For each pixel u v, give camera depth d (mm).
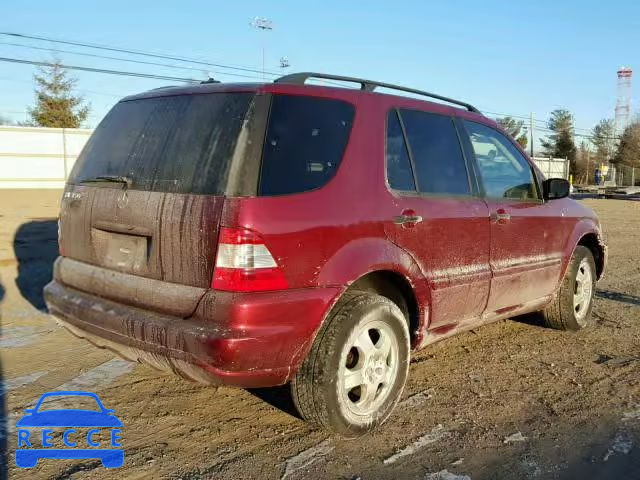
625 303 7469
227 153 3227
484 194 4703
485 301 4668
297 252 3229
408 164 4086
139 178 3557
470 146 4703
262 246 3102
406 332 3842
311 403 3428
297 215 3250
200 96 3576
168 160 3463
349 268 3447
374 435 3742
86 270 3775
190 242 3180
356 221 3549
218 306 3039
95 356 5086
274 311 3105
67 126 47906
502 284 4793
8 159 34094
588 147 81000
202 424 3842
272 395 4336
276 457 3438
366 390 3635
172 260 3264
